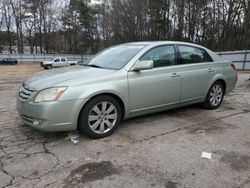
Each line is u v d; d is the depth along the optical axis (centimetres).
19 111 431
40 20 6562
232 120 533
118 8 4866
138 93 470
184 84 536
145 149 397
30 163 356
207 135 452
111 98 441
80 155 378
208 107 604
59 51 6781
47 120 393
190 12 4566
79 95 407
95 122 432
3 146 408
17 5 6378
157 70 495
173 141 426
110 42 5297
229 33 4194
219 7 4306
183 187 304
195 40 4631
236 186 306
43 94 397
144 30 4794
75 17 6350
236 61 2186
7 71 2733
